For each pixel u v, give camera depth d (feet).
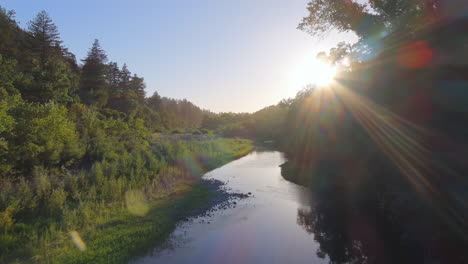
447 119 31.78
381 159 44.39
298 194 53.67
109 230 31.50
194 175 71.61
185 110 518.37
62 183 39.01
